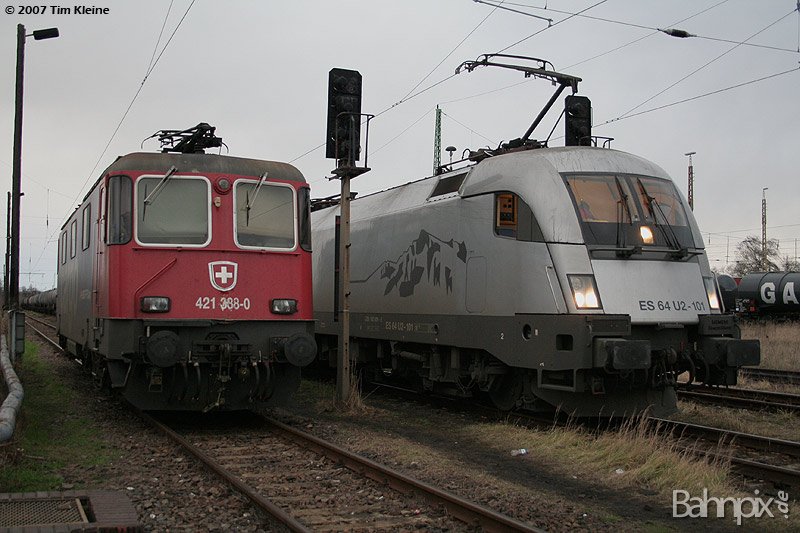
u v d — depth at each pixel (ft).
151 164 33.71
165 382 33.37
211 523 20.24
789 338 86.58
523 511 21.40
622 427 30.45
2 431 22.85
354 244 53.16
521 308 34.71
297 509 21.52
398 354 47.09
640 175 35.96
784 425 36.99
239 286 33.68
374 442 31.53
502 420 37.27
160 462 27.50
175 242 33.22
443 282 41.04
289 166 36.50
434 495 21.57
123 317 32.22
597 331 31.55
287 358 33.12
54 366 59.52
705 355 34.37
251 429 34.55
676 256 34.78
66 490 22.97
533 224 34.65
